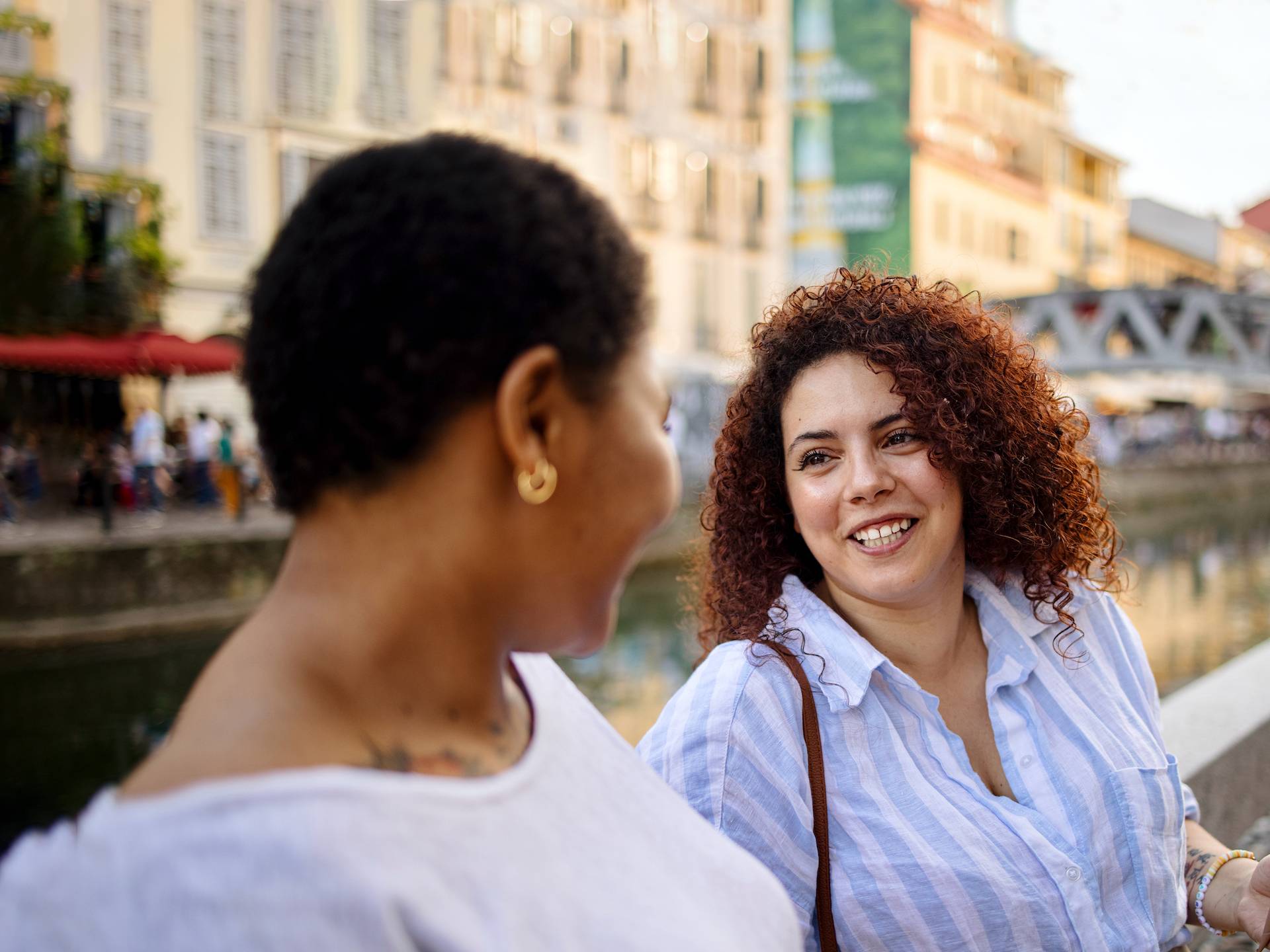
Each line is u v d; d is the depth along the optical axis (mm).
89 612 12766
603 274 585
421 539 559
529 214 553
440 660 573
